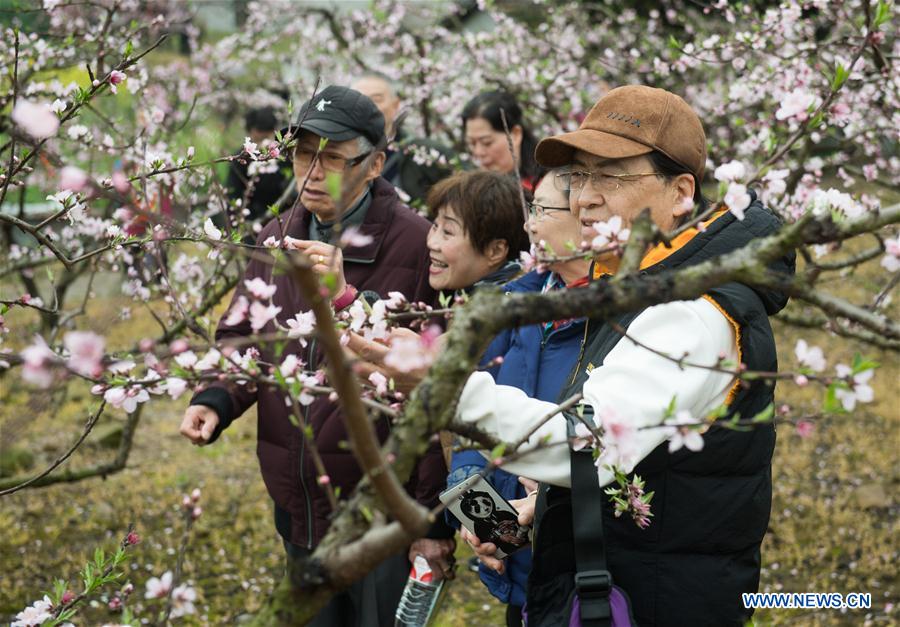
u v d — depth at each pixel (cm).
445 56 815
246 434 767
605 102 214
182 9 1036
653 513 193
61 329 491
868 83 417
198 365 171
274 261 111
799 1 388
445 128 738
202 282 447
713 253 201
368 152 310
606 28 845
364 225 315
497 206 304
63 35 423
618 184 209
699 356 184
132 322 739
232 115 1073
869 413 743
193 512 157
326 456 298
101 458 695
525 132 502
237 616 465
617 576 196
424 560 298
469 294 313
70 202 245
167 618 152
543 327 262
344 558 124
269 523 589
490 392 183
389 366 186
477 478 140
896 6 396
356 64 881
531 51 750
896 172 534
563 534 196
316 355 280
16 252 513
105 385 174
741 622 200
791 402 761
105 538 565
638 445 177
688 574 194
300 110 312
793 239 126
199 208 484
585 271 255
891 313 678
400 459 128
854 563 513
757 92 442
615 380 184
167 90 1005
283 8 981
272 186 693
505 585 270
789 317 502
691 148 211
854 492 606
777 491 616
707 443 190
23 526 579
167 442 743
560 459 182
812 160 434
